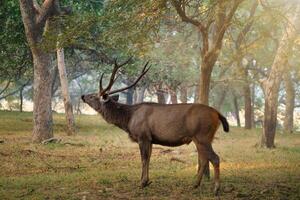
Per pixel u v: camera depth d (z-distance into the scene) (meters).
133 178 12.11
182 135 10.40
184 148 20.20
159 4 11.30
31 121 32.59
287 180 11.98
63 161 16.12
